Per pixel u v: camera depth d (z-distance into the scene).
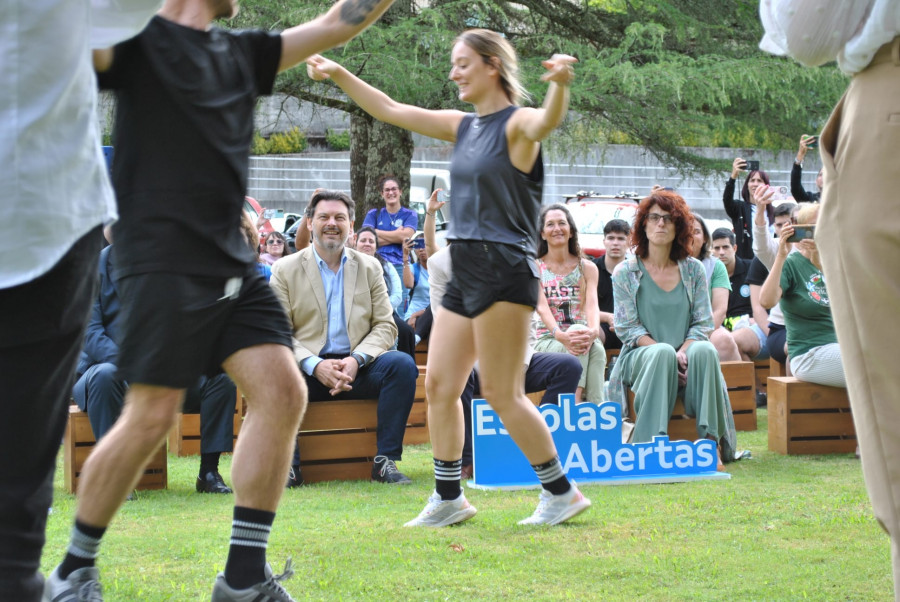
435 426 4.69
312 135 27.66
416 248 10.49
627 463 5.93
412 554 4.14
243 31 3.07
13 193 1.98
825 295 6.93
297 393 2.98
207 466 5.75
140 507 5.20
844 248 2.46
